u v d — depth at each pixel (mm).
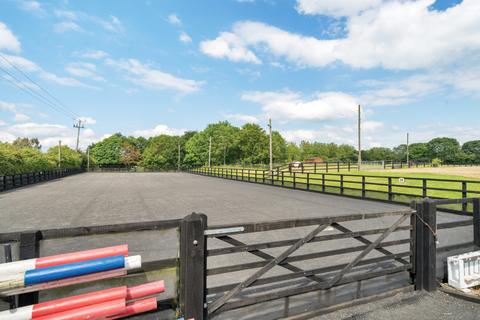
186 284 2516
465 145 117375
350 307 3369
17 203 12703
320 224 3307
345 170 33375
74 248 4867
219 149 87125
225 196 15586
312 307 3336
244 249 2893
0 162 24391
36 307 1962
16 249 2125
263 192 18062
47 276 1936
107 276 2180
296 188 20078
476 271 4059
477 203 4594
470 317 3139
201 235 2600
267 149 82312
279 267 4605
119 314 2209
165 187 22500
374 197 14398
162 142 99750
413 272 4008
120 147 98812
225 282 3975
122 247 2289
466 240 5770
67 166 54469
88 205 11992
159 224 2455
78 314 2033
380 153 123125
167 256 2914
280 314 3174
